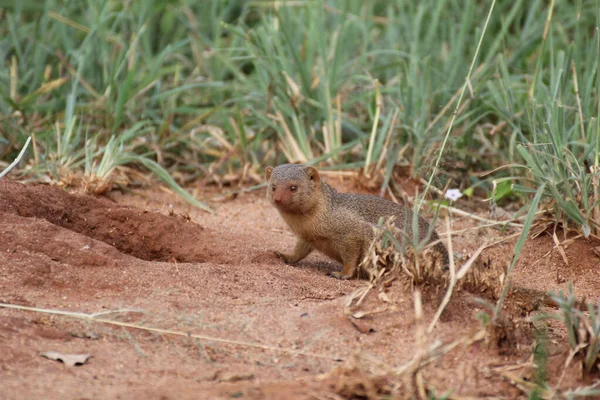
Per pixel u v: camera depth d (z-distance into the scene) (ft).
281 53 45.32
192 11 58.08
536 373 21.08
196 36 54.70
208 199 42.11
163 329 23.17
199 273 27.78
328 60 48.57
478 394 20.71
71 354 21.01
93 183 39.42
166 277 26.91
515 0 54.80
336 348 22.72
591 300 29.53
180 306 24.73
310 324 24.00
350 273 32.71
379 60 51.26
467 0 48.29
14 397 18.39
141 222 33.06
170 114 46.34
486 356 22.38
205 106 48.03
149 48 51.19
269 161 45.85
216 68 50.83
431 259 24.18
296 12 55.42
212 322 23.94
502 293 23.31
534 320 24.08
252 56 46.11
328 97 44.50
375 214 32.71
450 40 49.57
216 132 46.09
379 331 23.43
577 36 37.52
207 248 32.24
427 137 42.37
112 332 22.71
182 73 53.26
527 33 50.03
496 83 45.34
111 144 40.60
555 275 32.12
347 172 43.14
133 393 19.21
